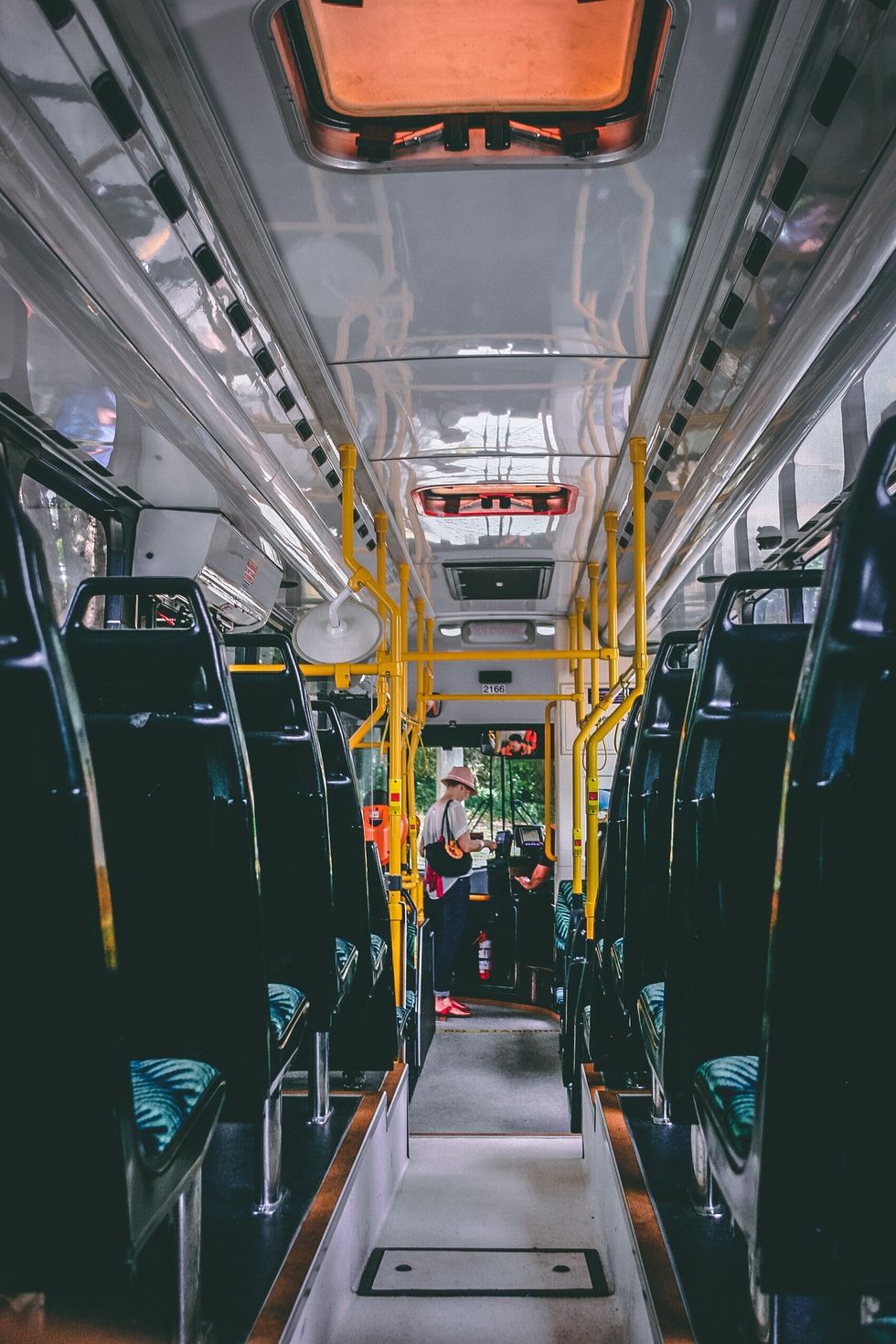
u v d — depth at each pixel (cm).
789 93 208
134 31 192
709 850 188
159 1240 183
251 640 231
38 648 99
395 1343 221
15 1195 115
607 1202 281
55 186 213
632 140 235
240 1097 182
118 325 266
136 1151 119
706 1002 191
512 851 977
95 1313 167
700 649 178
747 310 291
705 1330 175
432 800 991
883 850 113
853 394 309
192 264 263
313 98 228
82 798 105
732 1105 149
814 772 112
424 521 578
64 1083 112
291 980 248
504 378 375
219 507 417
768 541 492
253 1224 223
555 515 559
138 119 210
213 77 209
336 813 323
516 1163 376
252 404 355
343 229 270
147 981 179
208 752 170
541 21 204
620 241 278
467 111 232
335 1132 289
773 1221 118
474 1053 714
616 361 358
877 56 186
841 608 103
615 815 338
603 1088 351
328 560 554
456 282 300
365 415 412
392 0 198
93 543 400
